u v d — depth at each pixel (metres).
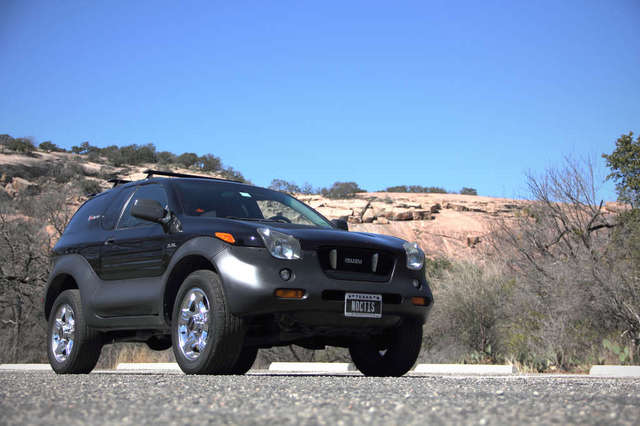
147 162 65.38
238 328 4.82
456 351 14.90
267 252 4.87
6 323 21.97
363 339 5.54
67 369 6.17
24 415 2.19
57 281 6.54
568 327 12.21
